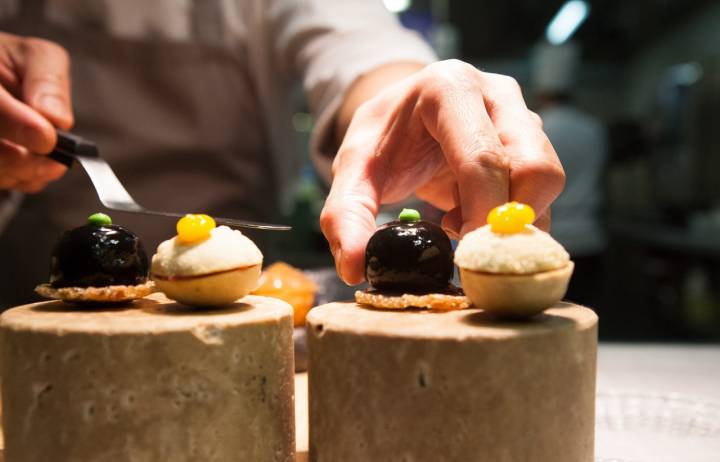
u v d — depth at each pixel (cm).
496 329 34
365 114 44
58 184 63
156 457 35
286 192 77
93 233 39
